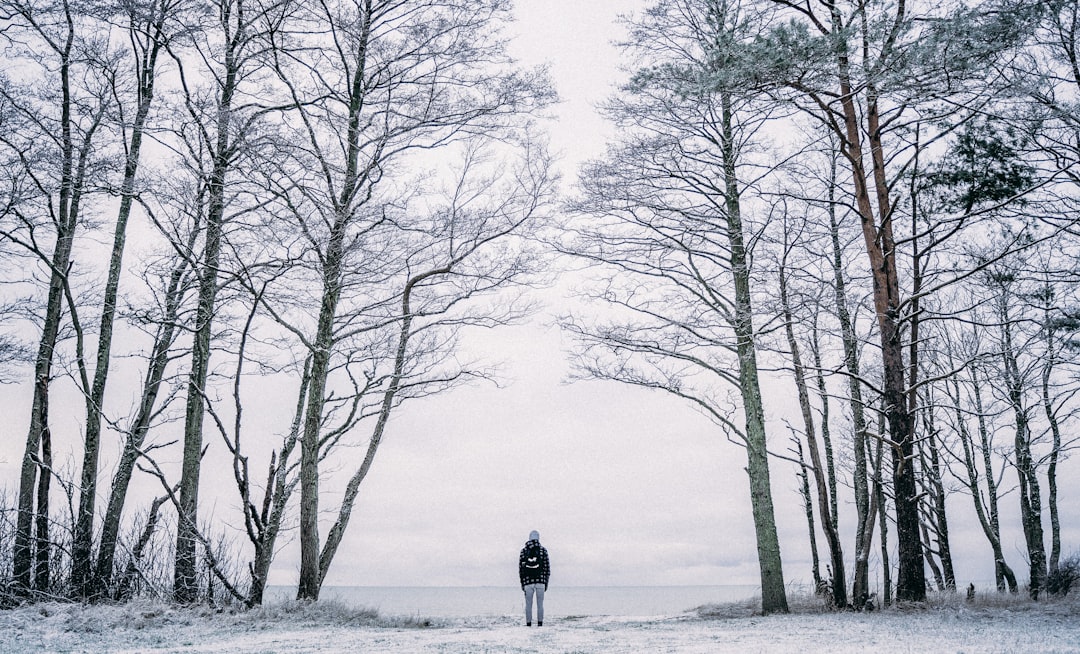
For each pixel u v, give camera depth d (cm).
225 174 1720
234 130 1670
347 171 1759
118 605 1556
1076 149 1508
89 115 1756
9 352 1853
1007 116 1502
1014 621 1273
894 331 1638
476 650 918
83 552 1648
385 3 1803
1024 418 2277
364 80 1847
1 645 969
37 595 1560
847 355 1961
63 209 1792
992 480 2456
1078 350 1864
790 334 1866
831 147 1852
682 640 1039
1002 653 796
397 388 1895
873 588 2225
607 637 1120
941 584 2370
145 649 944
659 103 1741
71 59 1753
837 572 1759
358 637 1136
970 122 1616
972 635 1031
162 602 1565
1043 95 1443
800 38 1346
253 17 1761
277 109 1812
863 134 1745
